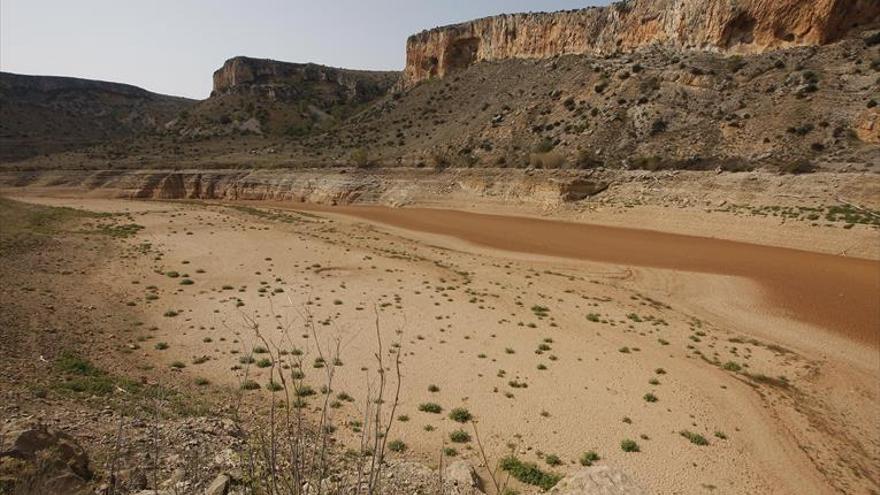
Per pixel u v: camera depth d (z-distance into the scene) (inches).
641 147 2812.5
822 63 2645.2
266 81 6692.9
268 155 4596.5
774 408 721.6
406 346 868.6
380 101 5964.6
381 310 1064.2
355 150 4338.1
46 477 259.0
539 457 556.1
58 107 6555.1
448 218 2728.8
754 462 582.6
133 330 856.9
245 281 1230.9
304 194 3661.4
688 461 570.3
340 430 558.6
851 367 900.0
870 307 1231.5
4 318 789.9
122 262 1314.0
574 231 2271.2
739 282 1457.9
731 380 806.5
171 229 1877.5
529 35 4611.2
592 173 2751.0
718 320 1157.7
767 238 1915.6
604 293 1337.4
